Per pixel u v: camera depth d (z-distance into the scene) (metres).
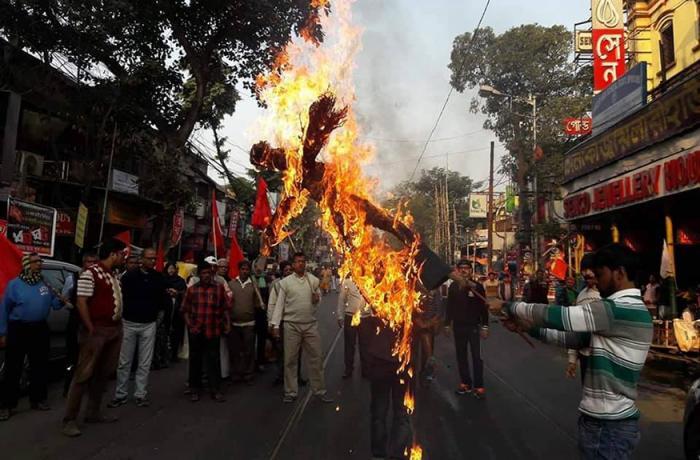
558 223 23.38
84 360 5.73
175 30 12.97
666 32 16.02
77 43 11.98
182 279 10.58
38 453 5.05
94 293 5.87
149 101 13.81
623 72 15.75
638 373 2.71
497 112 30.48
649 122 12.19
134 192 17.23
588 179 15.88
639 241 15.04
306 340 7.27
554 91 29.22
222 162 17.59
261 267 10.83
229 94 15.48
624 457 2.67
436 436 5.67
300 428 5.95
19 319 6.31
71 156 15.69
